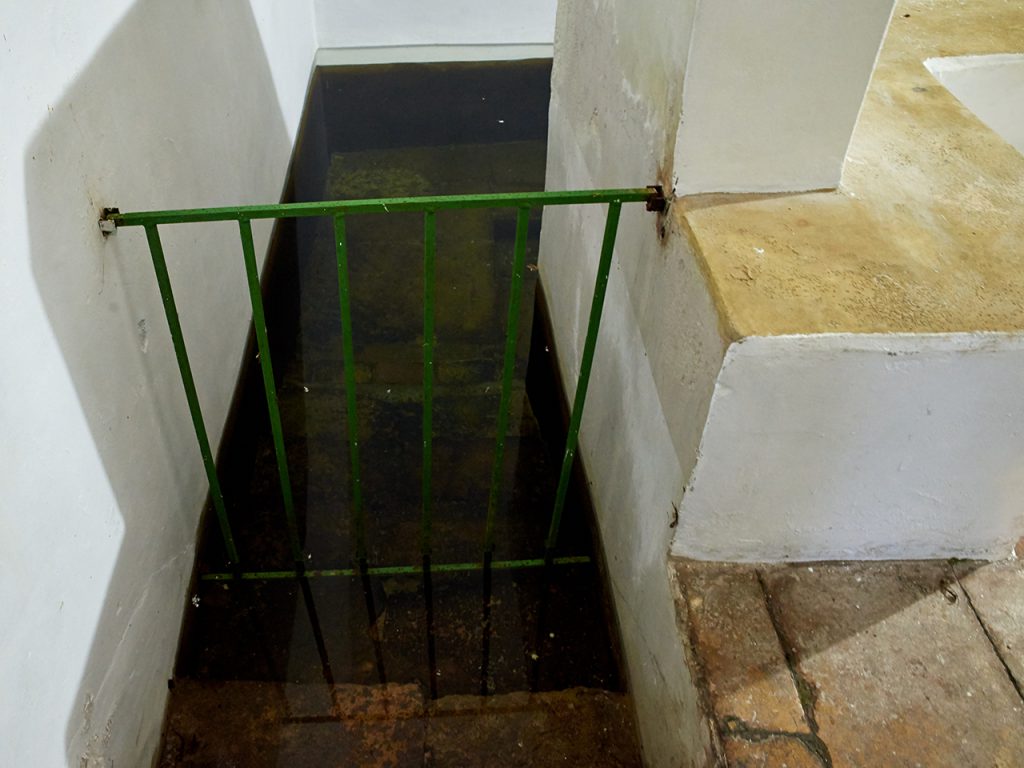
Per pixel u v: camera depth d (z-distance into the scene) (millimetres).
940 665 1438
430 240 1515
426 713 1870
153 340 1812
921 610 1518
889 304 1272
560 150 2510
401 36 4688
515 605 2176
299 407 2711
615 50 1794
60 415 1340
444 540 2348
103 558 1513
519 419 2723
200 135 2281
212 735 1820
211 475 1881
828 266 1341
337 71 4684
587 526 2332
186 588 2033
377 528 2361
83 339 1438
